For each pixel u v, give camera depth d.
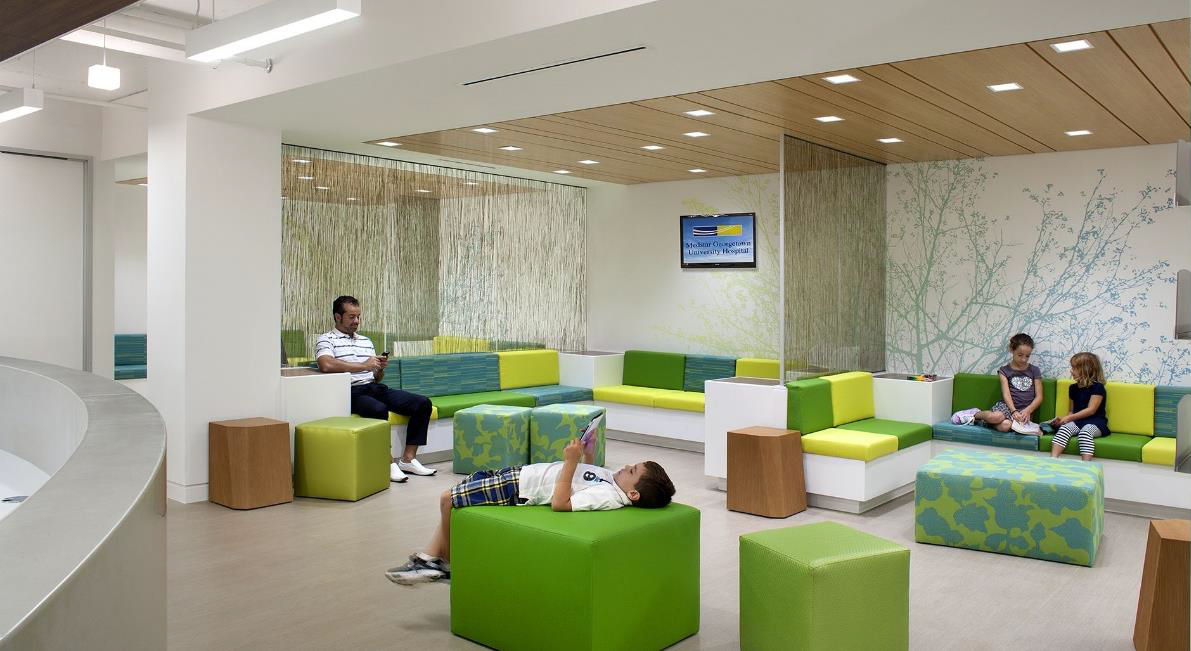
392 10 4.59
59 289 8.91
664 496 3.66
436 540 3.99
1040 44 4.11
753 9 3.65
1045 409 6.75
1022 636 3.74
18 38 3.75
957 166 7.48
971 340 7.43
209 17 5.71
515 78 4.84
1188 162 2.36
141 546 1.47
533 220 9.20
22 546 1.17
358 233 7.54
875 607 3.30
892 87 4.97
